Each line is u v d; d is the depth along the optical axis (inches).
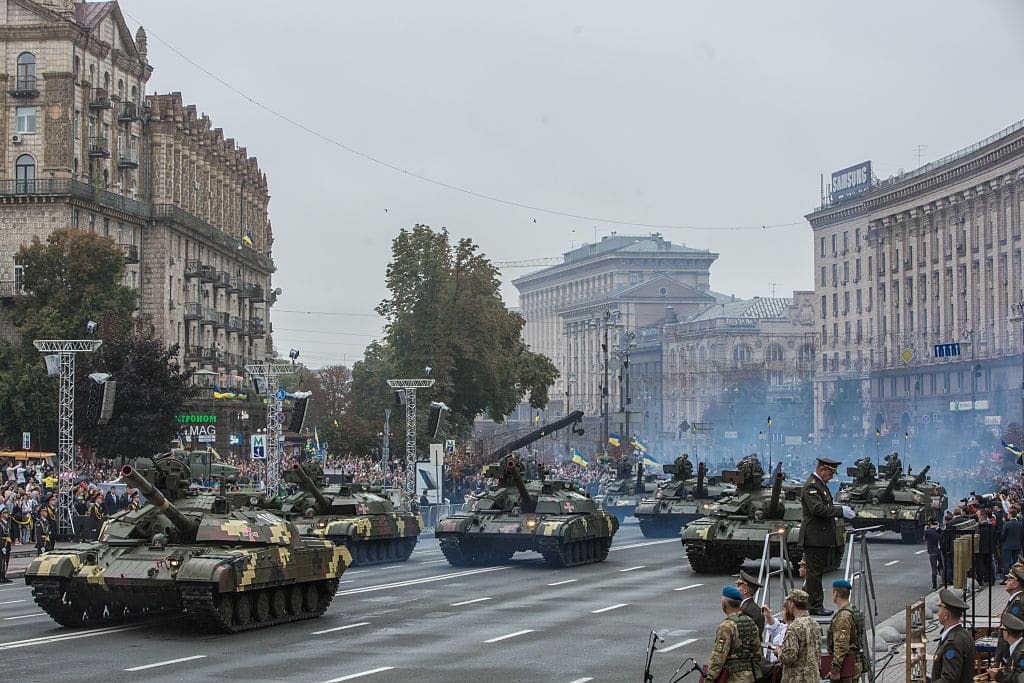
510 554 1935.3
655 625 1202.0
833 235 5979.3
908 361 5022.1
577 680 920.3
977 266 4714.6
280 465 2807.6
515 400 4023.1
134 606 1198.9
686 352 7490.2
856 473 2379.4
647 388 7180.1
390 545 1920.5
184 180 4227.4
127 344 3159.5
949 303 4945.9
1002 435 3796.8
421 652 1040.8
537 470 1989.4
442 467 2704.2
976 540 1312.7
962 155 4783.5
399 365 3577.8
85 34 3614.7
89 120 3693.4
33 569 1159.6
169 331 4008.4
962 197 4813.0
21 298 3341.5
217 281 4367.6
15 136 3560.5
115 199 3769.7
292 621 1226.0
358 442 3474.4
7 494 1980.8
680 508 2396.7
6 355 3309.5
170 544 1204.5
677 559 1930.4
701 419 6397.6
